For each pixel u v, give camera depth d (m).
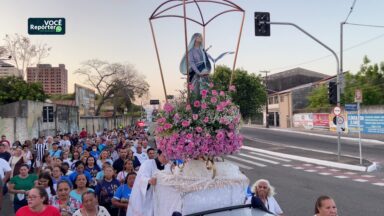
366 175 16.09
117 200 6.73
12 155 12.08
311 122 49.78
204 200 3.73
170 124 4.09
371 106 35.94
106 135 24.08
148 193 4.52
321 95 50.66
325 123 45.78
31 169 12.51
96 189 7.13
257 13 17.22
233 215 3.82
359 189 13.12
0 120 21.28
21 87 31.23
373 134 35.69
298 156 22.41
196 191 3.68
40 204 5.11
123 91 63.06
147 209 4.52
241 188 3.97
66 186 6.32
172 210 3.79
